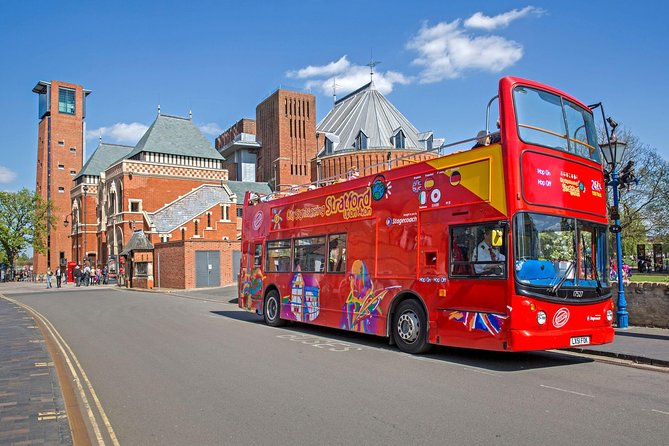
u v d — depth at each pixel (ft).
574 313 29.58
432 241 33.45
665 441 17.13
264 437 17.84
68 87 302.66
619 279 42.75
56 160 296.10
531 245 28.71
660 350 33.01
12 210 241.14
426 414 20.31
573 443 16.96
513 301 27.91
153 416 20.62
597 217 32.58
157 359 32.83
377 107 240.53
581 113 33.73
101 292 121.49
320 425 19.06
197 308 73.56
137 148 209.67
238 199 251.39
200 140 216.33
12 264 249.14
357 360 32.24
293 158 272.92
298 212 49.01
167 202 198.49
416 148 221.66
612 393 23.70
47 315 64.13
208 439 17.76
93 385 26.05
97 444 17.46
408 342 34.96
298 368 29.66
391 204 37.22
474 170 31.04
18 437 16.98
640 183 102.58
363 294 39.29
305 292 46.65
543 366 30.42
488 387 24.91
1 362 30.22
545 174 30.07
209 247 123.24
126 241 185.06
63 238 294.87
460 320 30.81
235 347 37.55
